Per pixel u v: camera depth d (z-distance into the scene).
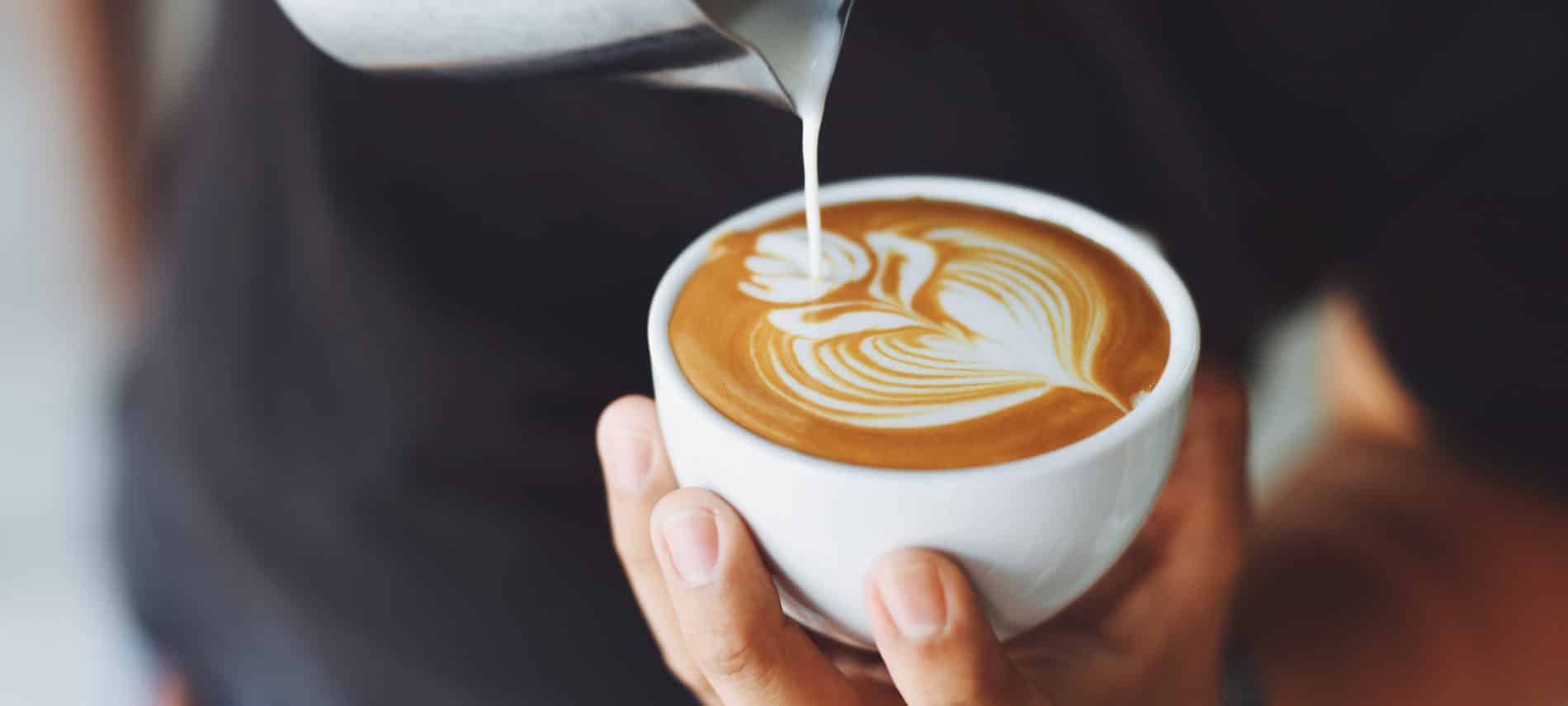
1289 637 0.49
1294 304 0.60
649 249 0.55
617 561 0.54
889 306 0.41
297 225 0.55
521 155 0.54
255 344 0.56
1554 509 0.52
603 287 0.55
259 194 0.56
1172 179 0.56
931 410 0.37
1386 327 0.55
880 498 0.35
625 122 0.54
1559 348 0.51
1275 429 0.66
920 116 0.56
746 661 0.37
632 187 0.55
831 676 0.38
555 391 0.54
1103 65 0.55
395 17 0.36
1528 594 0.49
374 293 0.54
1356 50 0.55
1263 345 0.60
